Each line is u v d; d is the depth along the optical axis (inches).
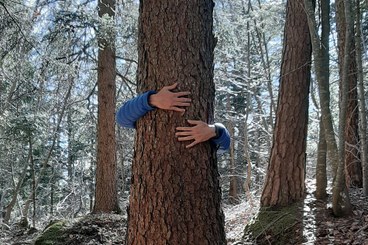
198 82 97.9
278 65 581.6
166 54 97.4
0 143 510.0
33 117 481.7
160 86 96.9
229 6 467.5
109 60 400.2
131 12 382.3
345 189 212.8
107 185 388.2
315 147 540.1
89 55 381.4
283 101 256.1
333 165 213.0
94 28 350.0
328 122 212.1
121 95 551.2
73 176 755.4
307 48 254.7
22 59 317.4
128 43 404.8
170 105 94.2
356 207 222.4
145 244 93.2
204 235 92.4
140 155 97.2
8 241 355.9
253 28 538.3
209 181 96.0
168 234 91.4
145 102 95.3
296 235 209.8
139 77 102.0
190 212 92.4
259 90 695.7
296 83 253.6
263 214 242.8
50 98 554.6
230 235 248.5
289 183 246.7
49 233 275.6
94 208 387.9
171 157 93.7
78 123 664.4
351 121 321.1
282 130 252.8
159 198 93.0
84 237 270.2
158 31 98.4
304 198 242.5
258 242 223.6
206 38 102.0
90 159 799.1
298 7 255.1
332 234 197.0
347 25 198.2
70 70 354.0
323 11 221.0
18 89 476.7
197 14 100.6
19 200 763.4
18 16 292.4
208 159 96.9
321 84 211.0
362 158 264.1
